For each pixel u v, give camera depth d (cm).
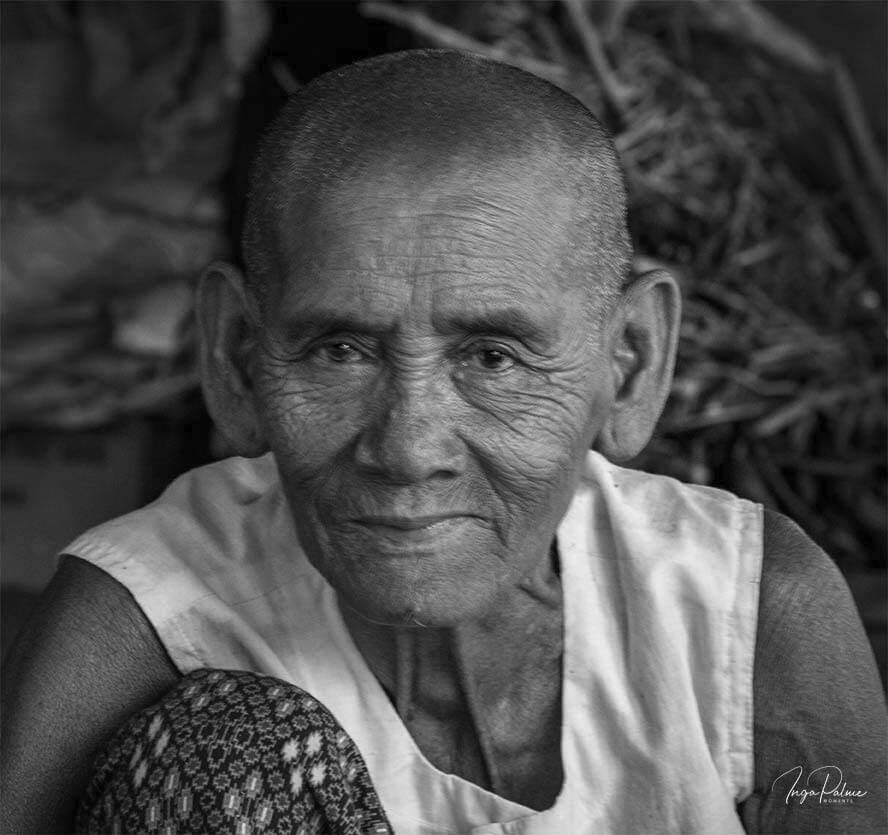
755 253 588
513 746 264
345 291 218
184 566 267
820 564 272
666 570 263
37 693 256
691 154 588
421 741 262
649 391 257
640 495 279
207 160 650
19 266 627
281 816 222
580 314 230
